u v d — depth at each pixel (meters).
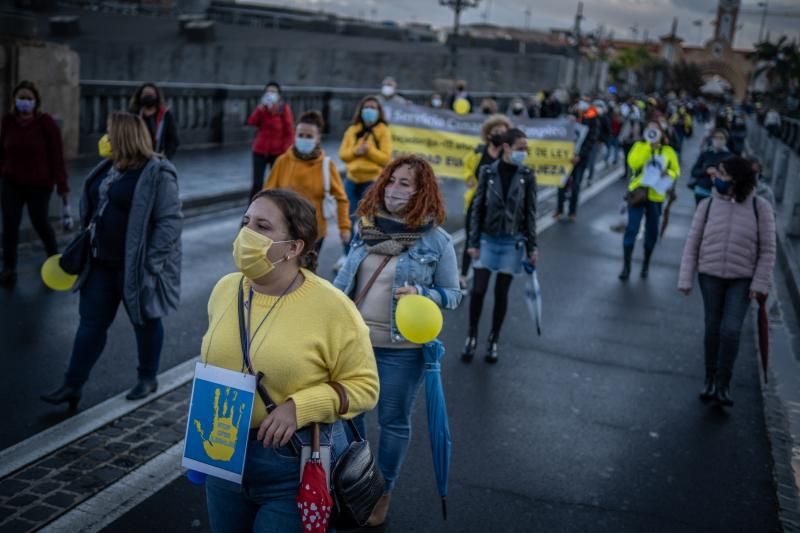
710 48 136.75
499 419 5.59
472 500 4.44
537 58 58.56
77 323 6.85
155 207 5.02
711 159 11.35
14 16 13.08
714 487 4.80
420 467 4.79
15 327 6.60
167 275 5.18
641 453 5.21
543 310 8.50
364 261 3.95
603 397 6.17
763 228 5.91
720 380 6.08
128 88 16.09
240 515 2.80
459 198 15.60
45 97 13.76
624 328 8.08
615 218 14.63
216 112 18.86
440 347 3.84
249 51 47.88
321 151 7.29
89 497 4.13
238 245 2.58
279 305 2.66
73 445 4.68
